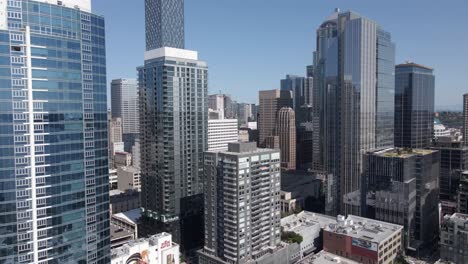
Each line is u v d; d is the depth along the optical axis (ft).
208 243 635.66
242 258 577.84
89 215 430.61
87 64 428.97
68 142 408.87
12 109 370.73
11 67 369.30
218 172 602.85
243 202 572.51
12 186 372.79
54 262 399.44
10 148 370.73
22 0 374.63
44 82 388.78
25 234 380.58
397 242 651.66
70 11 409.08
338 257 580.30
